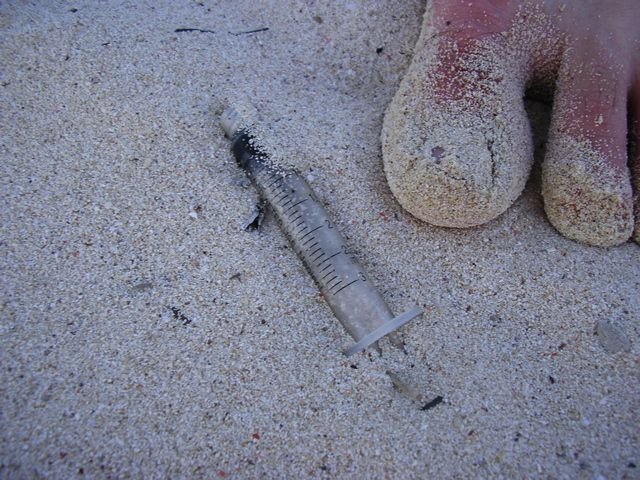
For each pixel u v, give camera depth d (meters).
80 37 0.15
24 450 0.11
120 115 0.15
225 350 0.12
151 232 0.13
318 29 0.17
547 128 0.15
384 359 0.13
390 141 0.14
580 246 0.14
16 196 0.14
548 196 0.14
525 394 0.12
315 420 0.12
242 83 0.15
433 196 0.13
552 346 0.13
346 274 0.13
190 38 0.16
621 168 0.13
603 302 0.13
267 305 0.13
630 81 0.13
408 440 0.12
